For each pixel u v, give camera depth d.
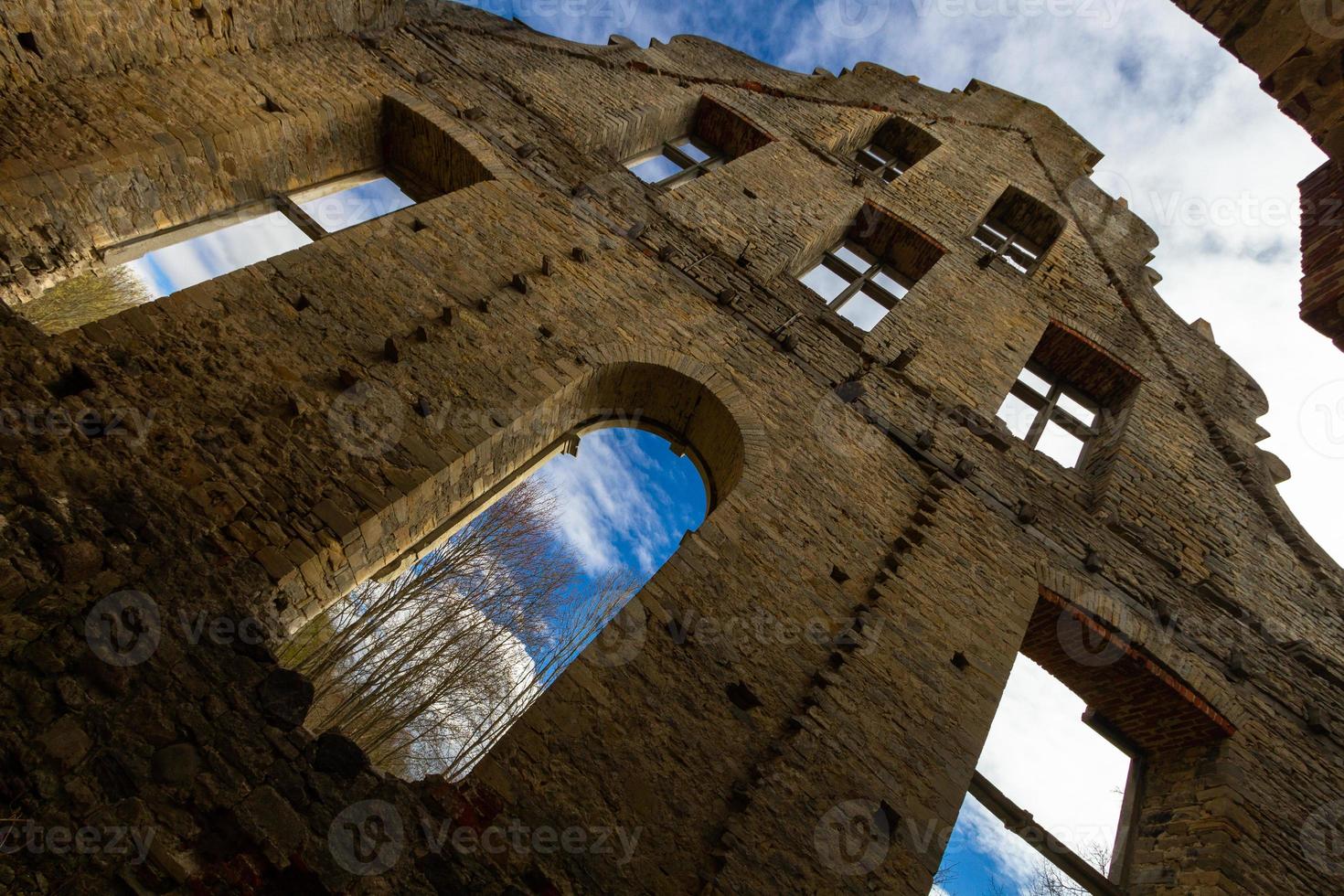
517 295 7.38
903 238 11.22
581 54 11.53
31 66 6.55
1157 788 7.48
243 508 4.96
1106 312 11.34
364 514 5.26
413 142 9.30
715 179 10.34
